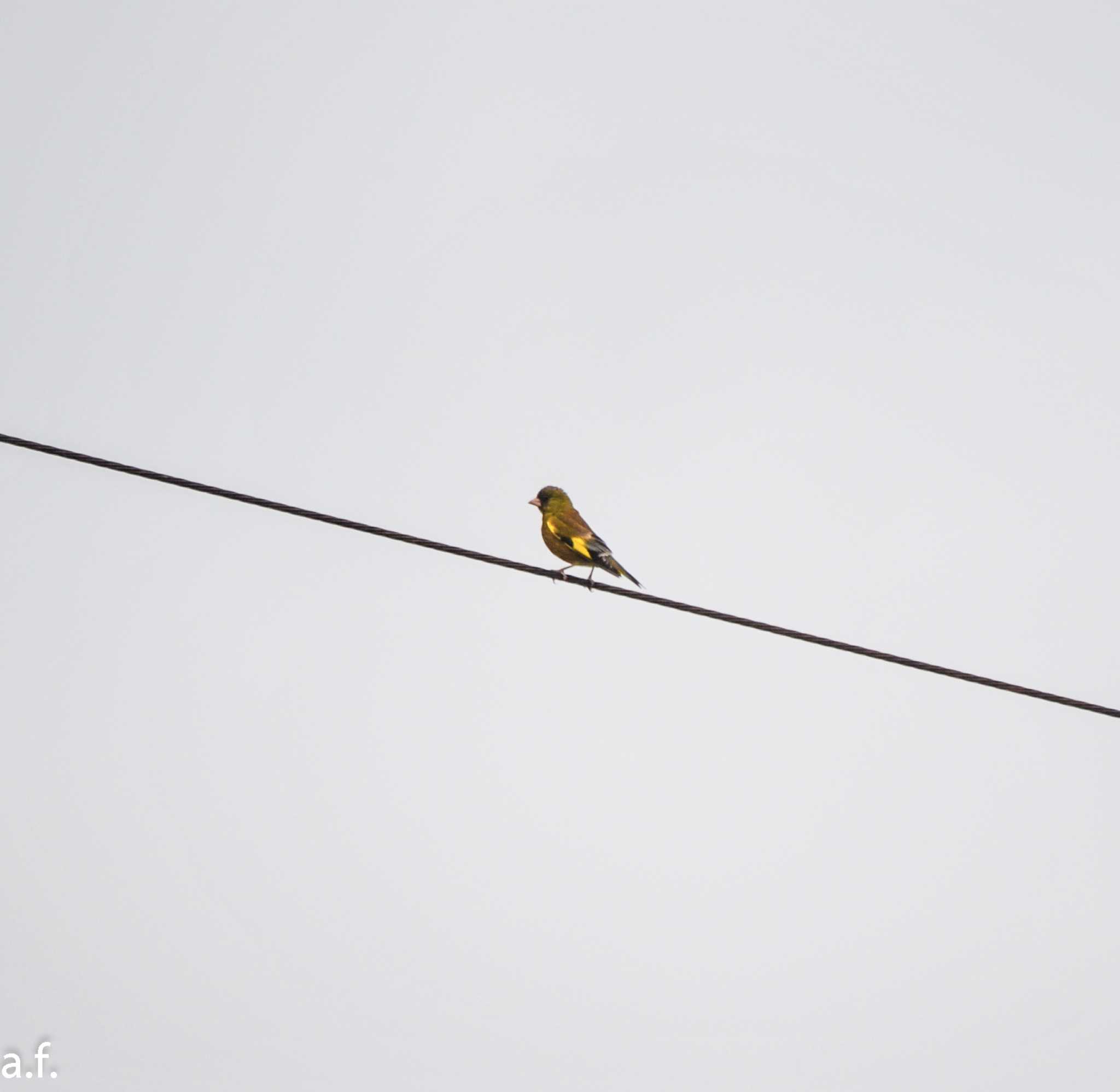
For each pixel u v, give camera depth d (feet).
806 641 50.72
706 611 50.37
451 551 50.70
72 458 43.96
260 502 46.21
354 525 47.73
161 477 44.73
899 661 51.19
